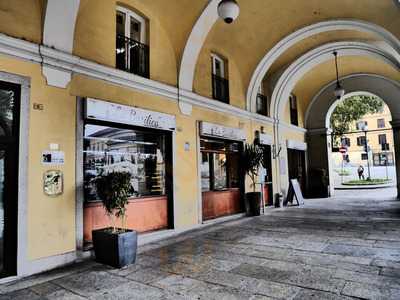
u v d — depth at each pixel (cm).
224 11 481
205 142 856
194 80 810
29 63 469
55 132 491
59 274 437
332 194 1507
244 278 392
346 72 1363
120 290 367
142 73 671
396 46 785
